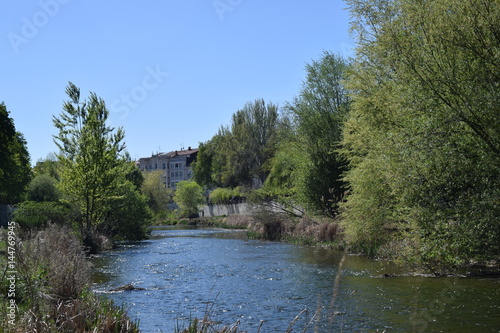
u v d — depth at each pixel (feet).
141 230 127.03
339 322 32.35
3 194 166.61
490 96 43.06
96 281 52.85
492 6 44.01
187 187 295.69
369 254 69.15
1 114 148.56
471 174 44.70
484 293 39.45
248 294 44.11
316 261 67.00
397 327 30.55
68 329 23.11
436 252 47.73
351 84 68.69
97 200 108.17
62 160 106.83
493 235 42.63
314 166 102.73
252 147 227.81
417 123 48.73
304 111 107.24
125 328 25.44
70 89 107.04
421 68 47.96
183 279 54.34
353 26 63.77
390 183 51.83
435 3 47.14
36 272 30.94
